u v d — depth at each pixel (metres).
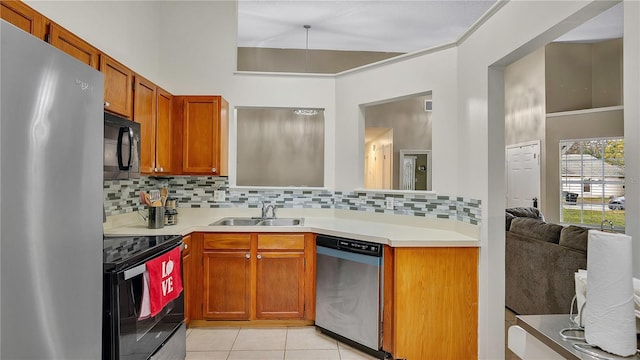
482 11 4.20
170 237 2.33
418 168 5.80
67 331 1.13
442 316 2.35
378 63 3.15
